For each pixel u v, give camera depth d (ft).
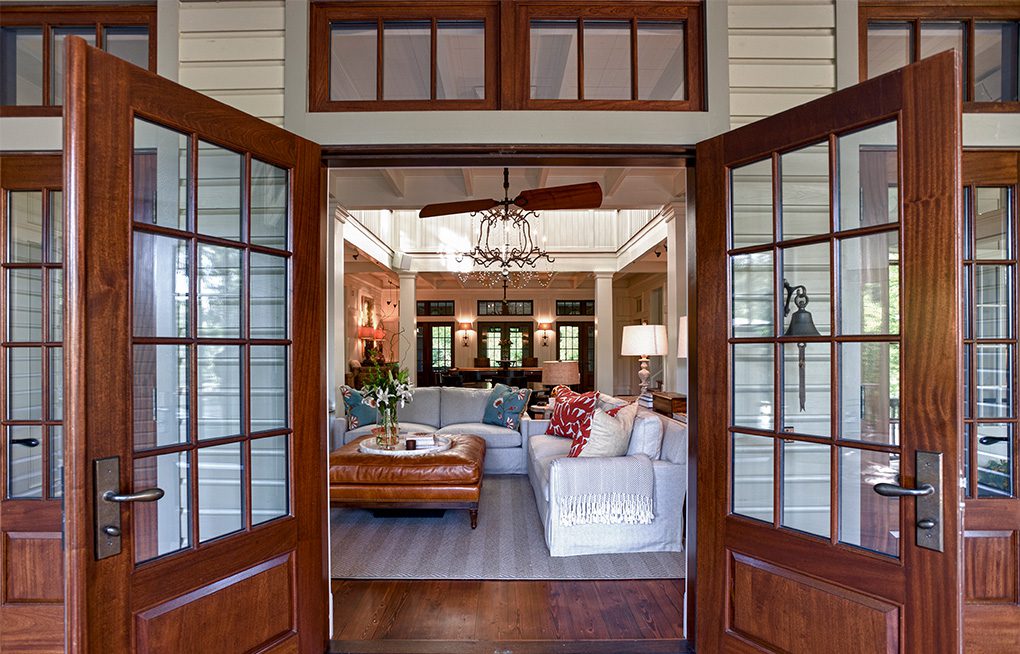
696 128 6.72
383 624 8.06
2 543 6.79
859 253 5.35
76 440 4.29
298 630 6.20
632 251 26.14
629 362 45.39
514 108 6.72
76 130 4.32
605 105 6.76
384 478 12.55
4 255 6.95
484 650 7.18
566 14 6.81
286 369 6.23
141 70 4.79
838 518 5.39
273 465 6.16
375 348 42.75
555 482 10.84
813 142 5.60
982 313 7.01
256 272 6.03
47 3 6.78
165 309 5.15
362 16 6.85
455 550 11.15
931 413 4.62
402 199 17.54
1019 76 6.93
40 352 6.96
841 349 5.42
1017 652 6.78
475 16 6.85
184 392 5.31
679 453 11.25
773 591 5.84
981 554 6.86
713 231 6.45
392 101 6.75
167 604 4.99
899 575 4.82
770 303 6.12
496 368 44.39
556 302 47.11
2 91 6.89
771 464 6.04
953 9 6.82
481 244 29.12
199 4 6.85
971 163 6.91
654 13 6.85
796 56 6.86
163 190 5.14
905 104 4.82
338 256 18.85
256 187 6.00
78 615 4.25
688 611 7.23
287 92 6.70
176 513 5.23
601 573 9.99
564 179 17.89
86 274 4.37
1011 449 6.97
